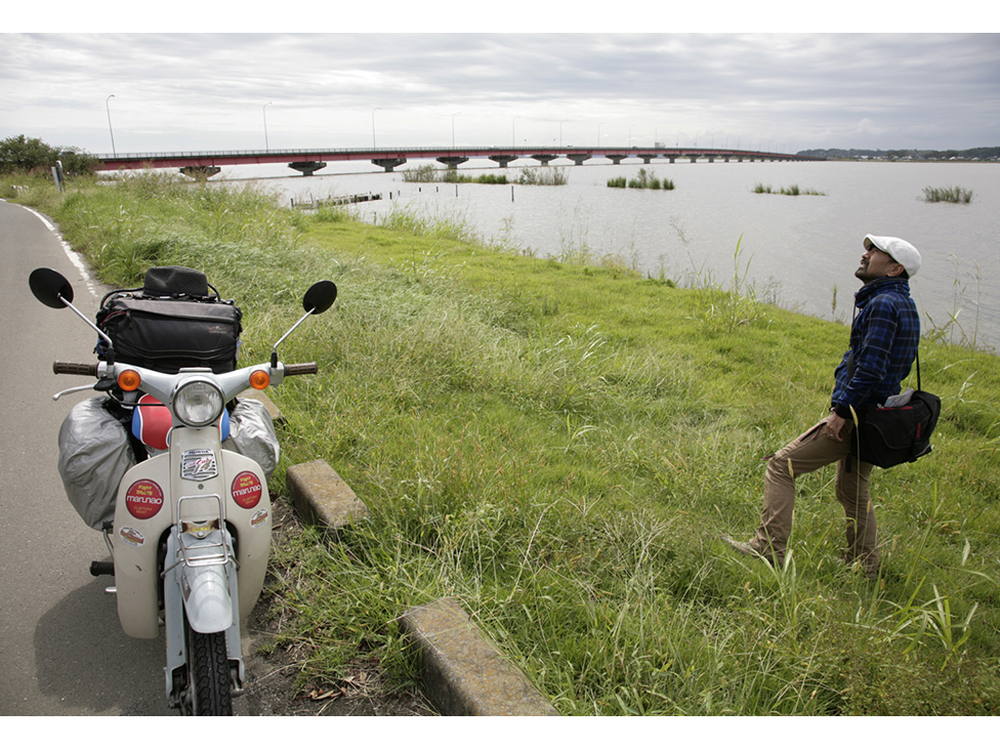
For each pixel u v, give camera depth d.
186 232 11.88
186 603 2.43
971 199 42.47
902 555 4.39
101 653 3.25
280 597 3.59
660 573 3.84
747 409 6.71
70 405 6.04
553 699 2.87
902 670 3.09
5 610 3.51
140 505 2.75
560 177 64.38
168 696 2.62
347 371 6.58
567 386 6.58
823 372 8.06
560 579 3.68
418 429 5.43
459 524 3.90
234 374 2.86
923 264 17.97
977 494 5.41
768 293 14.45
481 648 2.99
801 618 3.45
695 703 2.95
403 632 3.19
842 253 20.33
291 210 20.69
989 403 7.24
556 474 4.97
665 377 7.34
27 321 8.59
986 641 3.69
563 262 15.89
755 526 4.64
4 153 37.31
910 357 3.75
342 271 10.46
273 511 4.35
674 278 15.62
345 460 4.91
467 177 71.75
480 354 7.11
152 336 3.35
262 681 3.09
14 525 4.23
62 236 15.34
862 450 3.86
